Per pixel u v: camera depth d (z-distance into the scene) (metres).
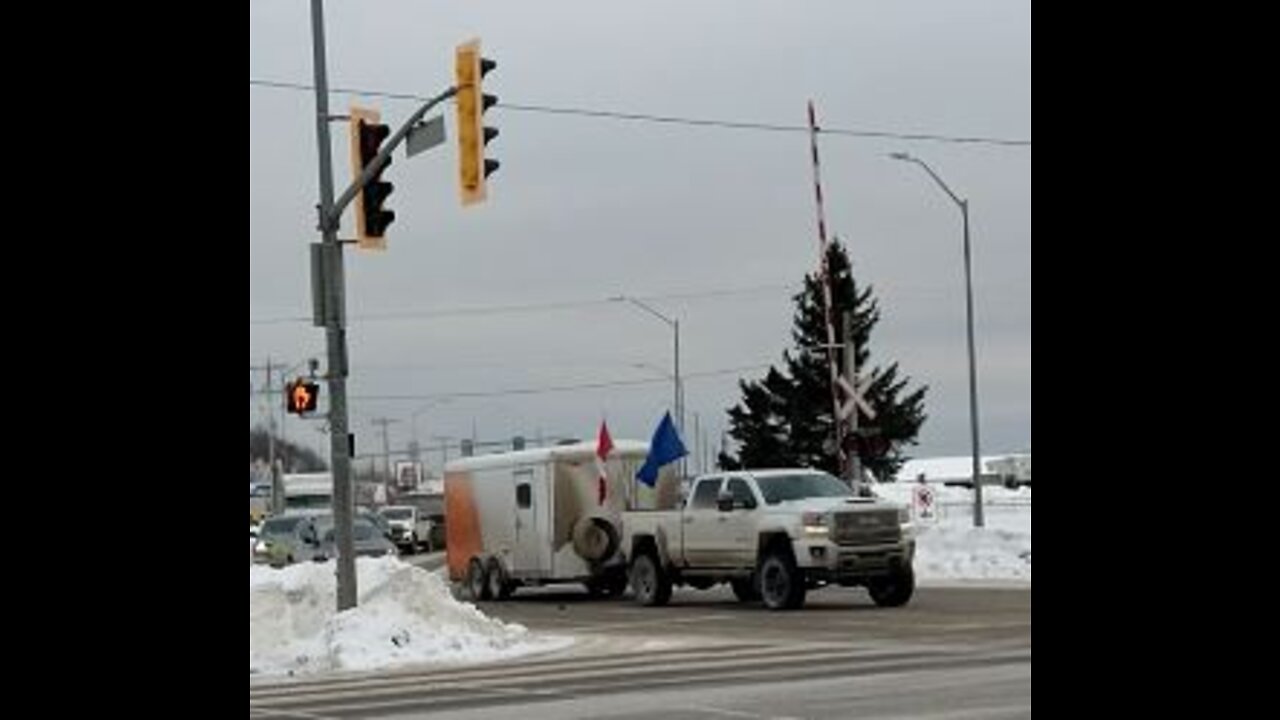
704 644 19.64
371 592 22.14
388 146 20.86
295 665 19.95
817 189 41.69
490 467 33.12
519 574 32.12
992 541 37.72
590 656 18.92
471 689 15.13
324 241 21.77
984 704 11.96
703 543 27.05
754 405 79.56
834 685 13.79
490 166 19.78
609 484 31.20
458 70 19.83
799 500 25.94
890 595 25.64
